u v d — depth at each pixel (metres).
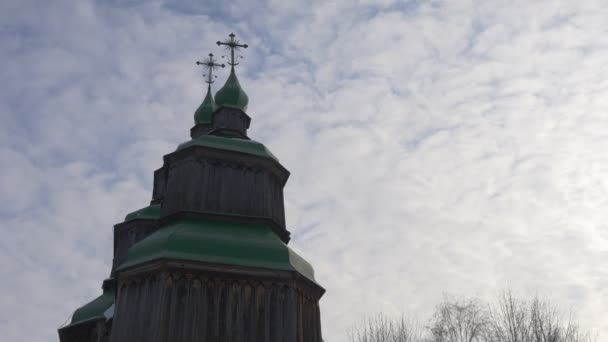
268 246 29.78
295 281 29.20
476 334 52.41
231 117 39.12
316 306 31.58
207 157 33.28
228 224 31.42
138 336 26.42
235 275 28.08
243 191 32.94
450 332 53.78
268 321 27.69
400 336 51.41
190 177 32.53
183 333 26.22
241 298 27.77
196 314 26.75
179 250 28.03
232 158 33.69
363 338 50.88
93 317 40.44
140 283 27.73
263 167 34.28
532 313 43.81
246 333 27.12
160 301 26.48
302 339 28.88
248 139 38.62
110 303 41.44
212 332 26.66
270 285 28.47
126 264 28.70
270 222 32.34
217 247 28.72
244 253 28.95
